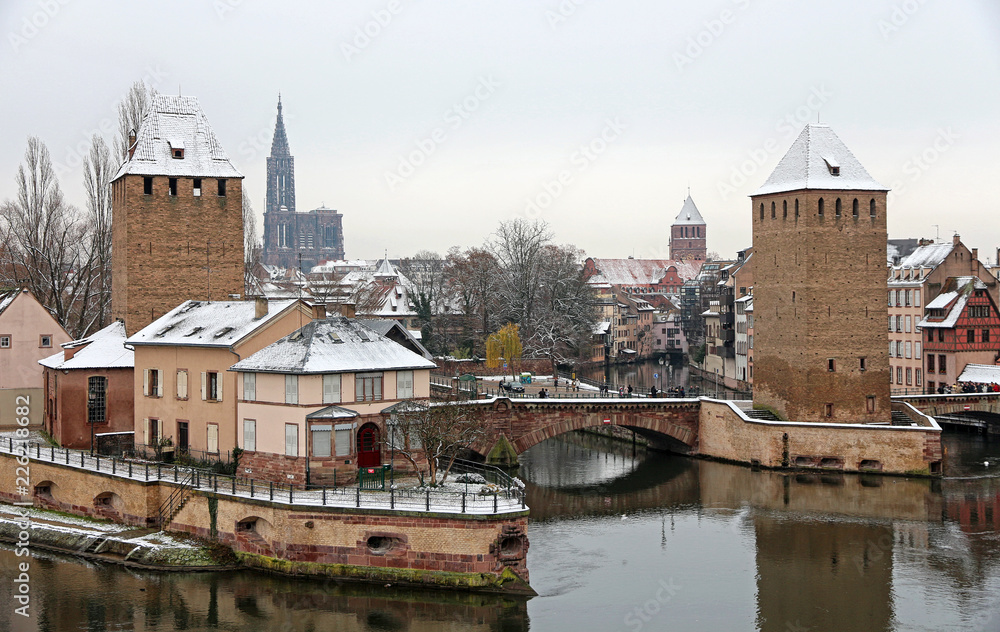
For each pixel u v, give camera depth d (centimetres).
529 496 8812
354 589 6003
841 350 10138
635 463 10500
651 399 10500
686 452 10812
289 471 6688
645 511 8212
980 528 7612
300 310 7469
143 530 6938
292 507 6131
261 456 6900
